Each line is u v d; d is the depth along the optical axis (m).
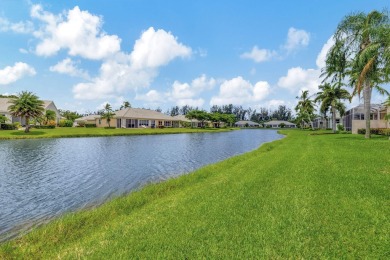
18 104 44.28
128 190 11.91
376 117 43.75
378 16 26.09
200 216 6.19
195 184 11.05
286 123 141.75
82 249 4.95
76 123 84.00
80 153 23.92
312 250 4.39
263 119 175.12
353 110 45.34
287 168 12.02
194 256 4.36
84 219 7.19
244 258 4.23
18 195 11.09
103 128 64.38
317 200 6.89
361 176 9.41
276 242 4.71
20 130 48.34
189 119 99.50
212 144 34.19
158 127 76.75
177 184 11.34
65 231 6.44
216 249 4.53
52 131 49.69
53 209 9.45
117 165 18.09
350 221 5.47
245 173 11.68
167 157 21.98
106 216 7.45
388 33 22.72
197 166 17.97
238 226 5.47
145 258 4.37
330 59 29.42
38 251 5.41
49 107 70.50
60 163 18.67
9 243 6.00
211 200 7.52
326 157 14.64
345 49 28.12
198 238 5.02
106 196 11.01
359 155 14.68
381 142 22.27
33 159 20.31
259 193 7.90
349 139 28.47
